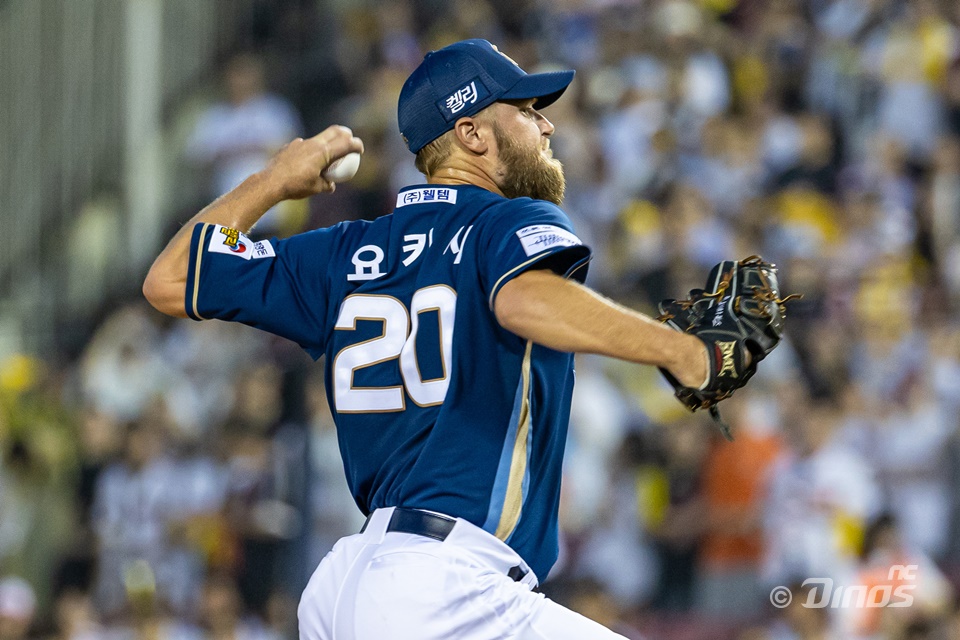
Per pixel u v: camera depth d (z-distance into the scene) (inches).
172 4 1533.0
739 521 1051.9
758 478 1056.2
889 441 1088.8
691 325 369.4
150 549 1190.3
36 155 1470.2
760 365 1124.5
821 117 1444.4
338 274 395.9
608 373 1184.2
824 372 1128.8
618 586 1064.8
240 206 418.6
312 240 408.2
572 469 1087.6
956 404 1103.6
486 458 365.7
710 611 1045.2
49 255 1461.6
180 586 1169.4
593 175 1393.9
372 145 1471.5
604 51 1533.0
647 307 1221.7
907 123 1418.6
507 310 343.0
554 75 398.0
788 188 1332.4
